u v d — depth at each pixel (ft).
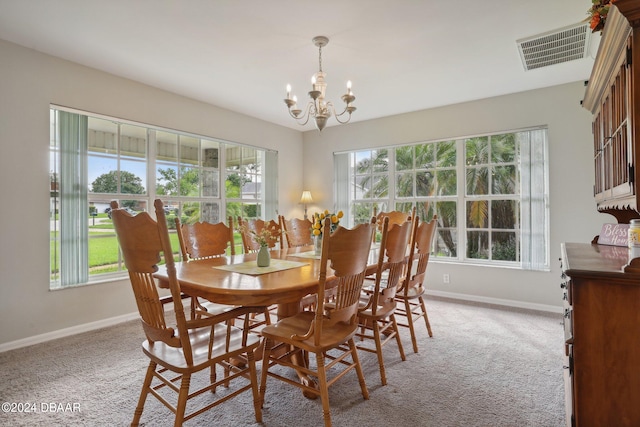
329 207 17.12
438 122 13.97
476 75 10.72
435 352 8.52
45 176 9.18
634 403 3.77
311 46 8.82
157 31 8.08
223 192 14.35
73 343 9.03
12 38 8.41
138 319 11.12
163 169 12.39
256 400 5.71
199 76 10.78
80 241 9.93
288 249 10.13
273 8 7.16
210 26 7.86
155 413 5.96
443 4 7.04
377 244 11.98
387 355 8.38
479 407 6.14
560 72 10.48
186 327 4.75
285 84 11.43
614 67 5.36
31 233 8.94
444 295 13.80
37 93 9.03
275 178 16.48
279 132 16.72
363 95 12.56
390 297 7.71
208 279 5.86
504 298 12.56
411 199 15.14
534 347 8.77
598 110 7.38
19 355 8.26
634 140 3.84
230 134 14.32
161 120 11.85
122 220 4.87
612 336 3.85
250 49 8.98
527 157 12.07
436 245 14.60
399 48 8.93
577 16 7.47
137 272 5.01
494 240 13.35
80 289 9.89
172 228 12.59
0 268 8.43
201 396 6.55
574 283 4.00
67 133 9.71
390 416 5.87
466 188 13.93
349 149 16.44
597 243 7.73
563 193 11.48
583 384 3.97
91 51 9.09
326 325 5.60
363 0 6.89
